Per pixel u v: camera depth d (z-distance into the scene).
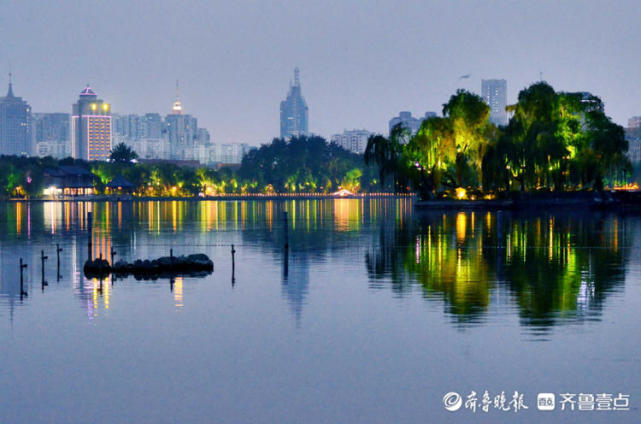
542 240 63.66
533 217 101.50
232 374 23.45
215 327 29.48
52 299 35.81
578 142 120.38
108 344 26.98
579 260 48.72
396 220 101.00
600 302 33.03
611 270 43.53
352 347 26.19
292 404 20.89
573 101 120.75
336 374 23.31
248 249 60.28
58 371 23.86
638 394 21.22
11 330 29.17
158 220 111.69
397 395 21.45
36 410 20.59
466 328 28.34
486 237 67.81
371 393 21.64
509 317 30.08
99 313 32.34
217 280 41.59
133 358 25.23
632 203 122.38
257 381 22.78
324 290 37.59
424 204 127.69
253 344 26.83
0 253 59.06
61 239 73.81
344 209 155.75
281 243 65.94
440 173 125.06
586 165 118.56
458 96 122.94
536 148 112.38
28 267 48.84
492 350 25.36
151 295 36.72
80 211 153.00
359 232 78.12
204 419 19.91
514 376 22.77
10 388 22.30
